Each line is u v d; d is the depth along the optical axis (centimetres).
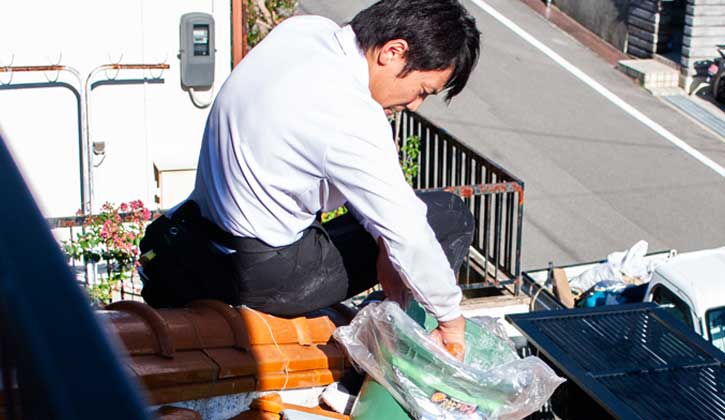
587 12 1728
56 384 63
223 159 216
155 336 212
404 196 202
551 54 1623
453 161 935
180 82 723
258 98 207
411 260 204
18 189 75
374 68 210
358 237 236
